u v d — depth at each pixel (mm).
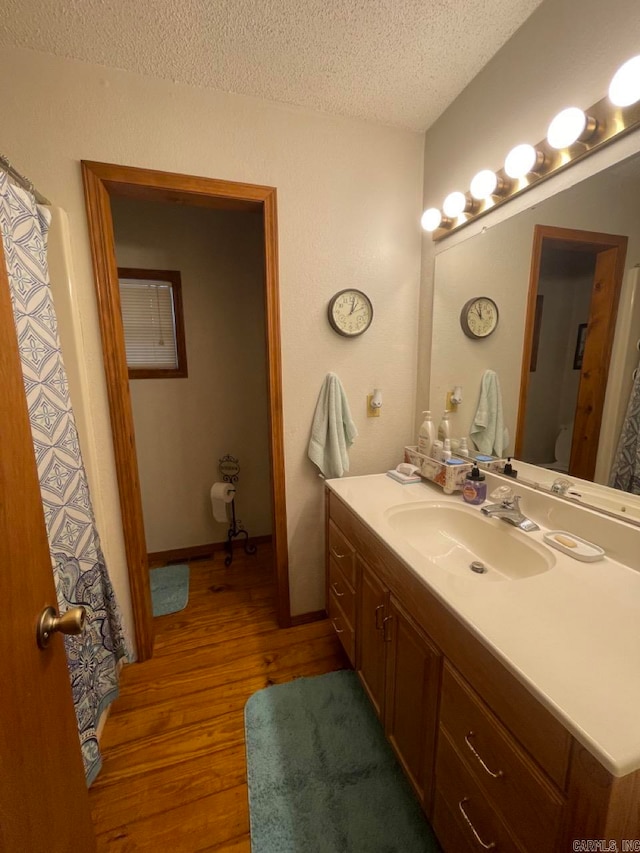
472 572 1199
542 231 1220
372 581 1275
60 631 667
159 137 1431
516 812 662
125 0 1082
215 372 2559
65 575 1135
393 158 1740
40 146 1340
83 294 1453
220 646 1808
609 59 975
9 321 604
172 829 1072
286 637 1868
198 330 2482
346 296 1748
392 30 1210
